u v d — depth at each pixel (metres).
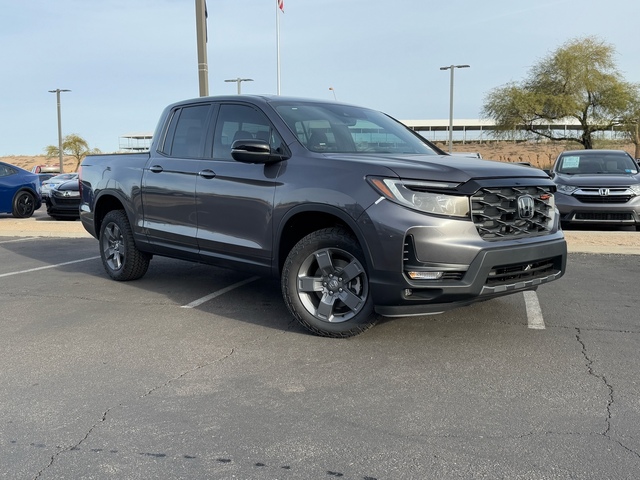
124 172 6.44
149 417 3.21
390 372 3.83
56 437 3.00
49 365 4.03
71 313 5.39
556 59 38.28
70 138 60.91
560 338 4.51
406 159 4.41
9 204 15.47
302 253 4.51
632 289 6.16
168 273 7.30
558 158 12.08
